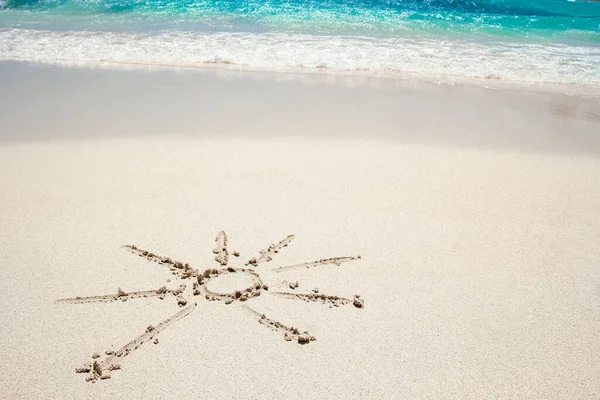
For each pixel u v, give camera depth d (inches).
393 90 125.1
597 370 53.2
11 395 49.5
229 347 54.8
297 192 80.9
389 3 211.0
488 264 67.1
